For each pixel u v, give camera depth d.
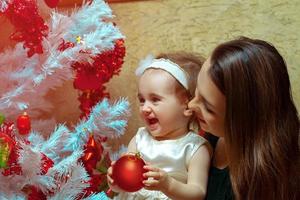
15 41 1.18
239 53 0.87
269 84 0.85
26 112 1.16
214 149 1.14
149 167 0.92
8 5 1.02
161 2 1.48
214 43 1.43
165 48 1.48
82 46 1.12
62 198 1.09
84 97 1.30
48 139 1.17
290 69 1.36
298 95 1.35
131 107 1.52
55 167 1.08
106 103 1.23
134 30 1.51
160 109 1.11
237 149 0.86
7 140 0.97
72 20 1.16
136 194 1.09
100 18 1.18
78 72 1.22
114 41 1.20
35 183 1.06
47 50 1.12
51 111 1.57
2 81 1.14
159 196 1.07
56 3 1.15
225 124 0.87
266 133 0.84
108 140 1.54
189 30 1.45
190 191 0.99
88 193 1.19
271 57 0.87
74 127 1.33
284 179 0.83
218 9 1.42
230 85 0.85
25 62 1.15
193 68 1.15
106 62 1.23
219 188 1.03
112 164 0.95
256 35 1.39
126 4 1.51
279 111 0.86
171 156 1.10
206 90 0.89
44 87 1.18
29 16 1.05
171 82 1.11
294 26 1.36
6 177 1.06
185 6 1.45
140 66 1.22
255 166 0.83
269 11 1.38
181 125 1.14
